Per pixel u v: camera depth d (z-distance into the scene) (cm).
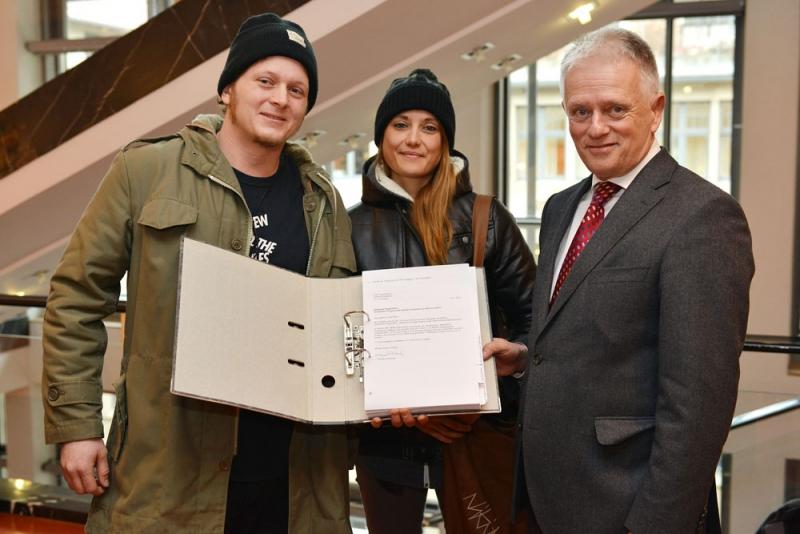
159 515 184
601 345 172
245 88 193
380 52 453
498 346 200
